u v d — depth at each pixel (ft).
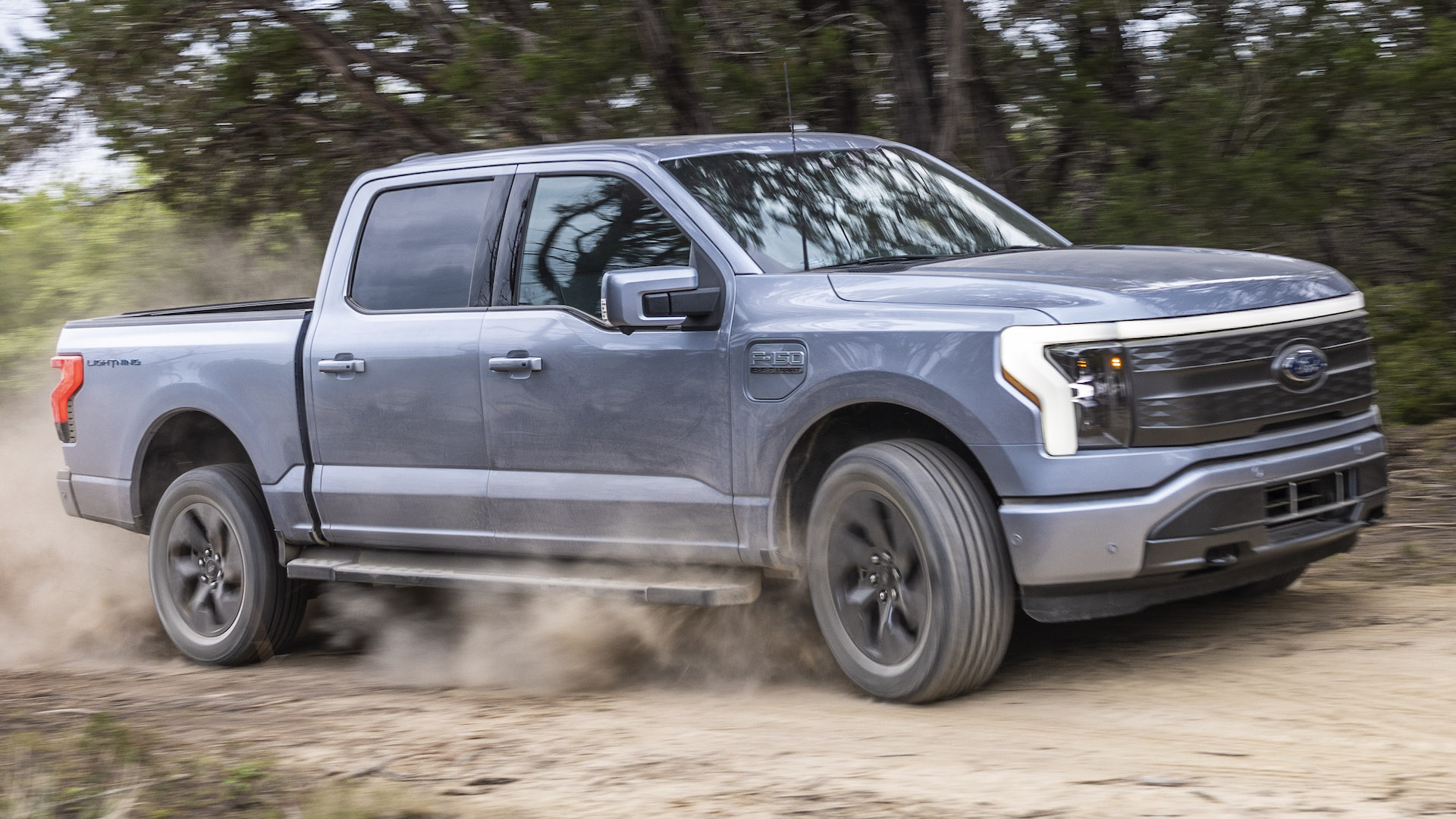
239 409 28.53
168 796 17.92
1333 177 40.40
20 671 30.22
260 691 26.02
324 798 16.96
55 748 20.22
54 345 62.03
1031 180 43.86
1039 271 21.15
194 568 30.04
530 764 18.72
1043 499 19.48
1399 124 41.34
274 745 20.53
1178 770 16.47
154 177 52.29
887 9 41.75
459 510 25.44
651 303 21.85
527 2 41.86
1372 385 22.16
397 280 26.73
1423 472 36.50
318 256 55.62
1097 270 21.11
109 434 30.96
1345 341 21.52
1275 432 20.49
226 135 49.47
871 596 21.16
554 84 38.91
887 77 44.01
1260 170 38.45
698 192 23.49
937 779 16.78
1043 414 19.36
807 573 22.50
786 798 16.47
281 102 49.55
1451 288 46.21
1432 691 18.83
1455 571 26.35
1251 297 20.51
